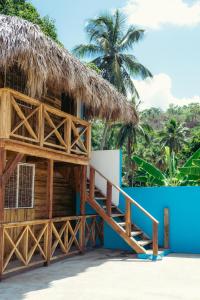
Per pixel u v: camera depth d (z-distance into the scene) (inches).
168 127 1877.5
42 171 415.2
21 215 372.2
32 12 630.5
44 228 332.2
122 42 1164.5
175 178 582.6
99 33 1165.1
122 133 1471.5
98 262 353.7
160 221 435.2
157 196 438.9
